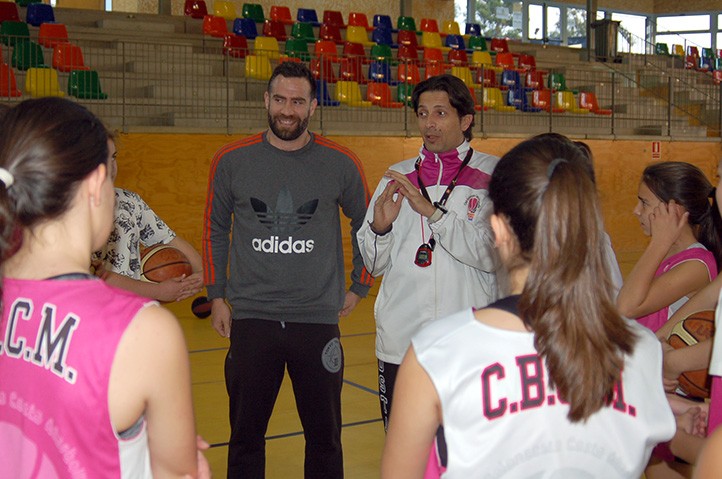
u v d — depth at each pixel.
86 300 1.41
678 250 2.74
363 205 3.54
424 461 1.48
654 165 2.64
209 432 4.63
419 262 3.04
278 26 14.58
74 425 1.37
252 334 3.30
